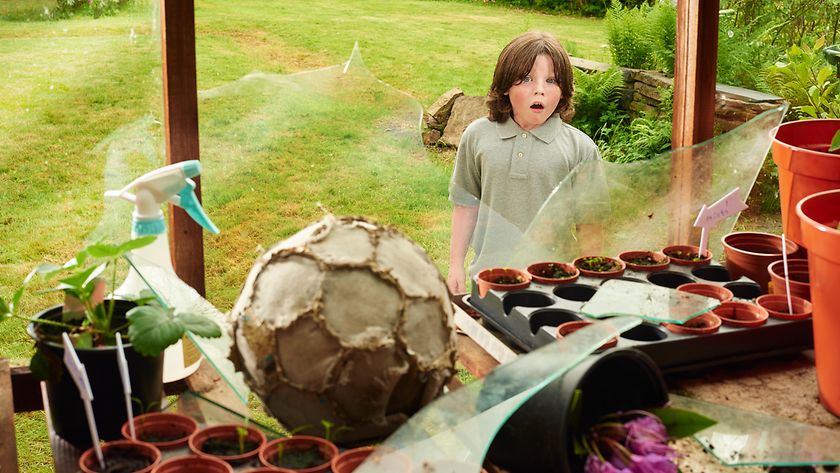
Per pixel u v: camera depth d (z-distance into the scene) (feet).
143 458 3.01
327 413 3.04
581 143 7.38
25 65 16.46
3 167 13.56
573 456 3.10
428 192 13.21
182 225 4.99
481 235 6.96
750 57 12.46
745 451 3.38
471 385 3.14
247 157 13.66
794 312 4.47
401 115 12.80
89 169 13.47
